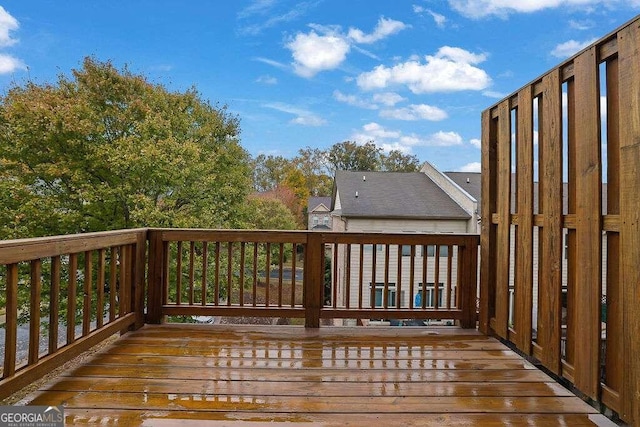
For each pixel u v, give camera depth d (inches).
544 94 95.9
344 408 77.8
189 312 138.1
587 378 78.9
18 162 361.1
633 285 66.5
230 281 142.2
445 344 119.3
